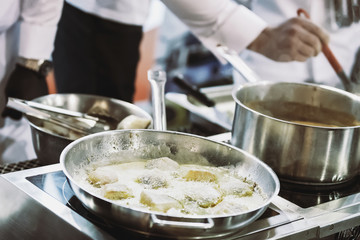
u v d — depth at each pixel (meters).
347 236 1.10
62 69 2.59
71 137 1.35
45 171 1.09
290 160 1.18
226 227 0.82
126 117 1.41
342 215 1.05
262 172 1.02
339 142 1.16
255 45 2.10
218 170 1.10
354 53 2.29
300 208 1.06
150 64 3.08
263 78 2.55
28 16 1.91
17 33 1.97
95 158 1.06
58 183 1.04
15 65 1.93
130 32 2.62
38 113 1.35
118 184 0.95
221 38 2.11
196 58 2.95
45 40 1.94
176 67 3.00
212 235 0.83
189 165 1.12
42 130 1.24
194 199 0.93
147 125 1.37
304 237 0.96
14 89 1.88
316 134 1.15
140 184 1.00
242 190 1.00
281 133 1.17
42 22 1.92
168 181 1.03
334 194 1.16
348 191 1.19
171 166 1.08
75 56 2.58
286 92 1.46
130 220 0.81
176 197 0.95
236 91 1.32
